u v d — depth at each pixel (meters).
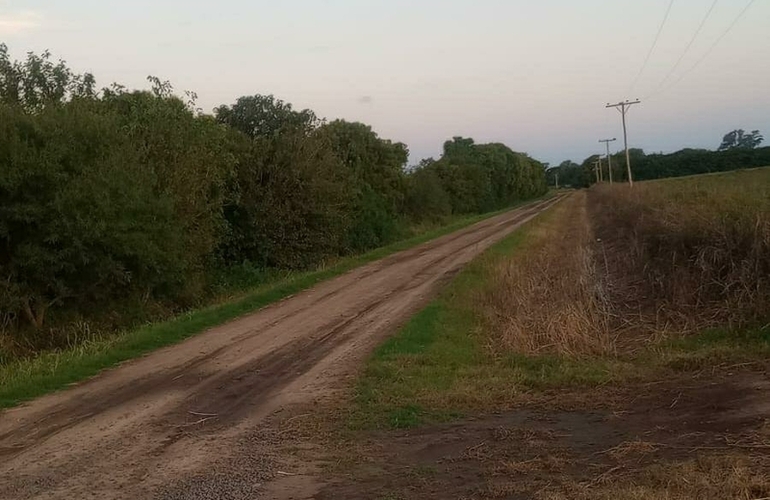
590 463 5.72
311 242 27.66
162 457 6.54
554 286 14.79
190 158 20.52
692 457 5.62
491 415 7.48
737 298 10.88
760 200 14.87
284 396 8.72
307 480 5.75
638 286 15.23
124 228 15.49
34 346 14.70
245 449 6.69
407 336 11.87
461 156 80.50
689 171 97.19
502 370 9.47
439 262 24.80
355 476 5.79
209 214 21.59
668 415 6.99
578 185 182.25
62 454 6.72
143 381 9.89
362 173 41.75
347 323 14.02
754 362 8.73
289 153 26.78
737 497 4.69
